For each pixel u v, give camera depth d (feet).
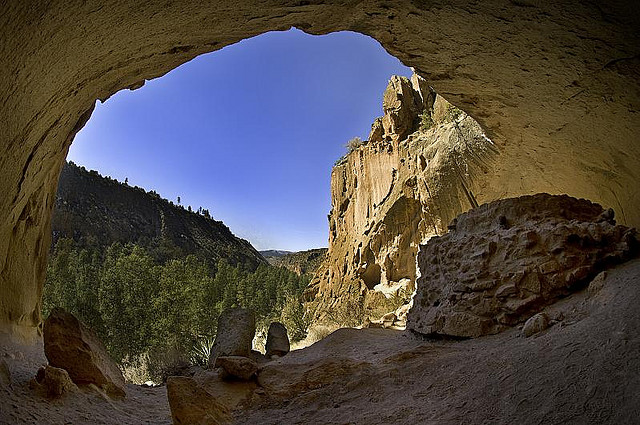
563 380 10.17
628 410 8.16
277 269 169.07
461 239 22.21
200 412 13.16
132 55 16.40
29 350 20.21
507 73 21.06
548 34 16.93
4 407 11.82
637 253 16.89
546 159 28.19
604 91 18.94
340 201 82.48
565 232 18.02
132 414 16.19
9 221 17.56
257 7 16.07
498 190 39.91
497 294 18.38
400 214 63.26
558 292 17.21
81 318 53.72
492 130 28.84
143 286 55.42
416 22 18.60
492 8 16.24
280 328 31.71
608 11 14.33
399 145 66.39
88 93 17.72
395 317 46.03
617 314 11.91
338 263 76.95
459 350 17.31
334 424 13.10
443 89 25.11
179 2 13.42
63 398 14.30
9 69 10.09
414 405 12.76
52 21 10.21
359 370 17.93
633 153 21.43
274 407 16.42
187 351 45.47
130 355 49.73
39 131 15.37
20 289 21.89
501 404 10.55
